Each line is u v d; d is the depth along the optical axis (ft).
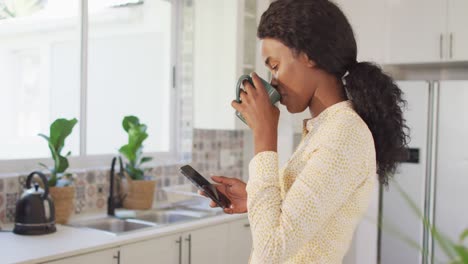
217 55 10.27
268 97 3.22
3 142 8.40
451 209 10.16
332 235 3.10
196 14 10.58
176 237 7.54
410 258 10.37
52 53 9.12
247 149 12.15
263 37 3.25
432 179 10.32
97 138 9.65
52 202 7.01
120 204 8.97
